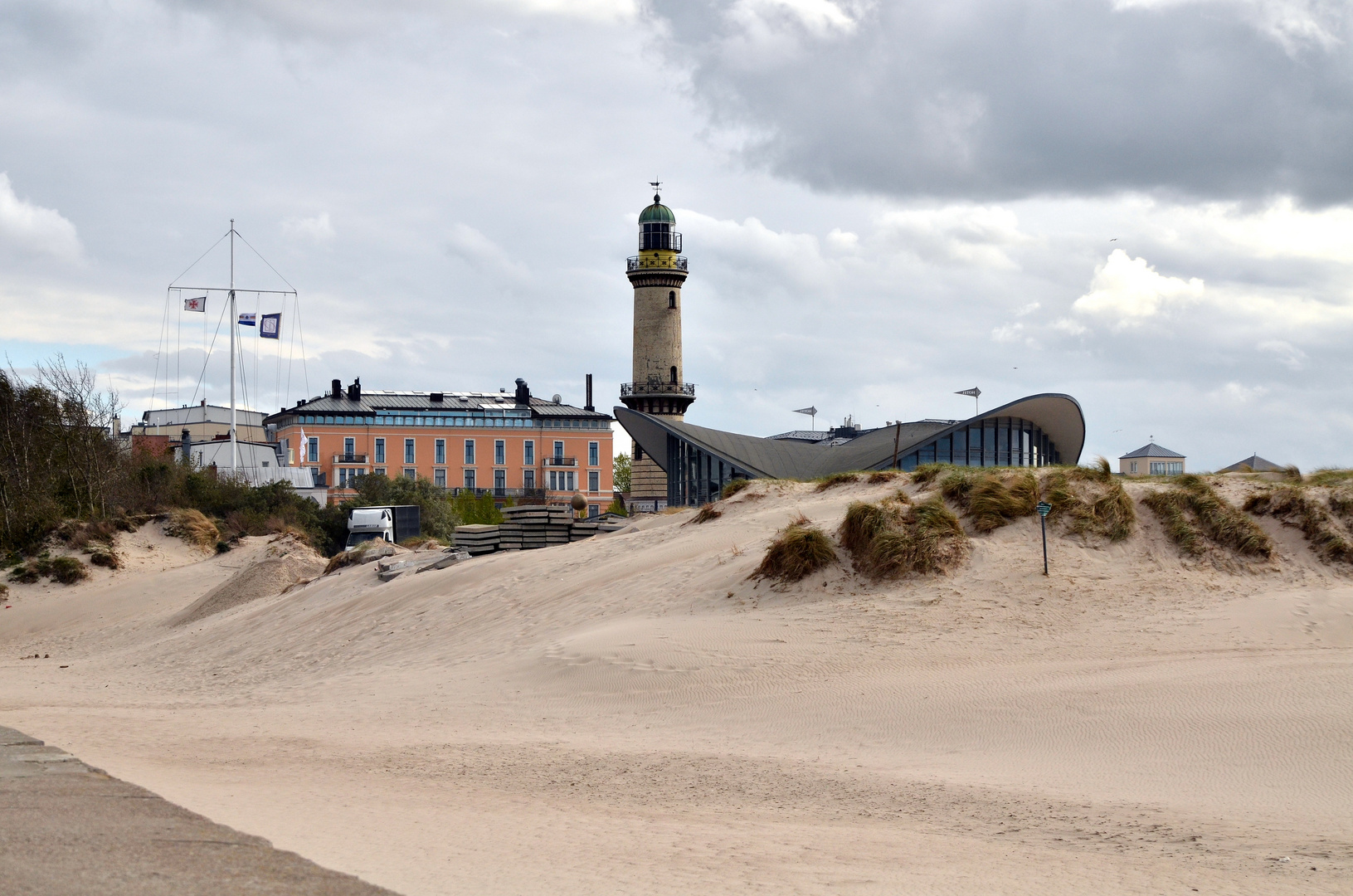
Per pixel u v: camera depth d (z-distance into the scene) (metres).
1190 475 27.64
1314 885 9.03
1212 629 20.38
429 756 15.91
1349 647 19.09
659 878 8.86
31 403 69.44
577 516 44.84
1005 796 12.68
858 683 18.73
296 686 25.77
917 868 9.56
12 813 9.52
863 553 24.66
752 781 13.91
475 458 116.06
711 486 71.56
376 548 44.78
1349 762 12.94
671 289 94.00
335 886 7.65
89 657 39.50
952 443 64.81
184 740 17.69
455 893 7.94
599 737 17.12
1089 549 24.55
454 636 28.08
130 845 8.46
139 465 76.12
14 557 58.19
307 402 116.38
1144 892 8.84
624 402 94.56
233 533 68.69
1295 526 24.50
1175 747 14.16
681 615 24.33
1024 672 18.50
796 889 8.59
